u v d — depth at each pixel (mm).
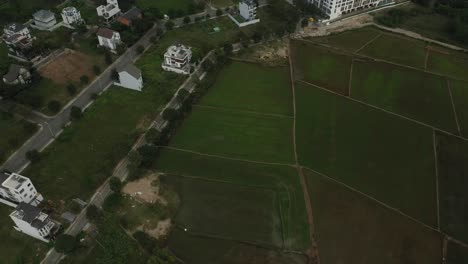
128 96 129875
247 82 138375
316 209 97062
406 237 91250
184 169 107000
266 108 127500
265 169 107375
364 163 109312
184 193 100688
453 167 108438
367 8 183125
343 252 88188
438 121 123500
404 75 142375
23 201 92625
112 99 128375
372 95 133250
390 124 122062
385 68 145750
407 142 115875
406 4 187875
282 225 93500
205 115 124438
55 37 156625
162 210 95812
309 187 102562
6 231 90062
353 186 103000
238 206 97750
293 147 114188
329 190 101875
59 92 129875
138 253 86312
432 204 98688
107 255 85312
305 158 110750
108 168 105250
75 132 115938
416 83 138750
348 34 165250
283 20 172250
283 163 109250
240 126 120812
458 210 97438
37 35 157375
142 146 107500
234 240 90438
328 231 92250
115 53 149625
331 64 147625
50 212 93500
